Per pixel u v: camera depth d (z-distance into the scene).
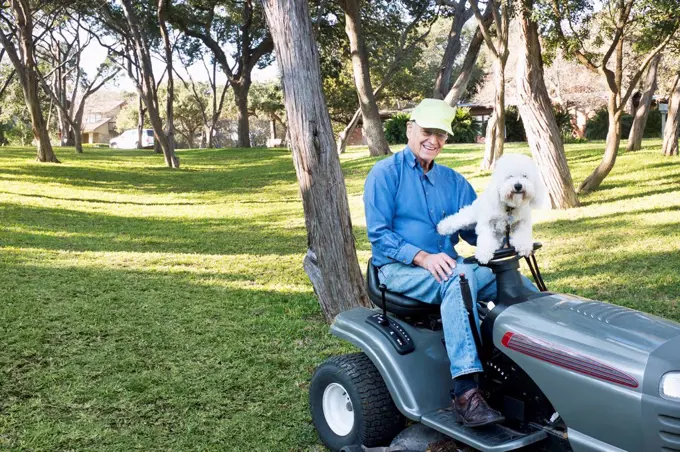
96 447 4.02
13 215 13.45
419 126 3.81
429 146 3.84
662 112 29.31
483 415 3.23
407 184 3.90
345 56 38.06
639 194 13.08
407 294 3.75
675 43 13.99
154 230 12.95
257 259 10.12
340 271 6.26
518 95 12.55
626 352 2.91
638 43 15.50
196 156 34.88
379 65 43.19
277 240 11.94
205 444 4.09
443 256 3.58
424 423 3.40
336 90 51.00
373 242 3.83
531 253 3.67
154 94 28.09
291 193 19.52
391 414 3.73
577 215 11.73
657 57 19.73
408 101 57.47
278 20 5.88
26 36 25.47
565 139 29.98
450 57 21.98
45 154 26.22
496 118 17.03
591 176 13.84
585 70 43.59
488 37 16.11
